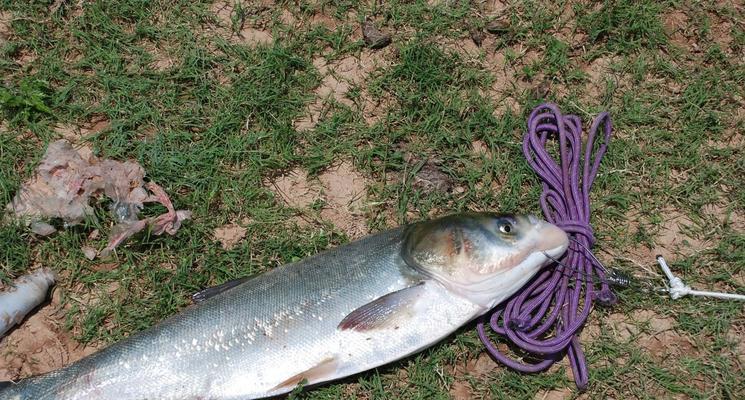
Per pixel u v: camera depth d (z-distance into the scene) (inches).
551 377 35.7
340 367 33.7
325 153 38.7
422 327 33.9
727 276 37.0
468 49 40.4
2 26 40.1
